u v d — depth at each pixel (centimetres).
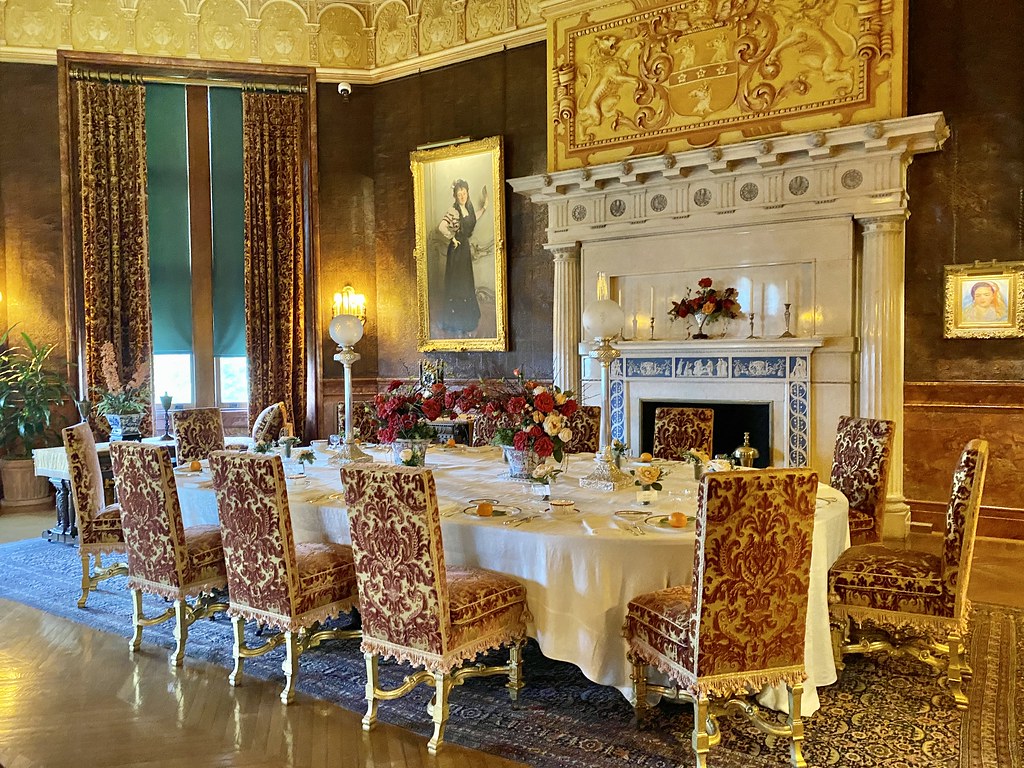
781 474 237
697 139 613
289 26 801
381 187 827
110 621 411
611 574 274
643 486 322
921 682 319
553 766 254
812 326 569
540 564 282
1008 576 464
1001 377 547
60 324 747
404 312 823
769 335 586
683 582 272
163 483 335
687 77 617
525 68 736
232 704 306
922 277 567
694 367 616
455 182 771
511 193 750
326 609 314
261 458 294
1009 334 539
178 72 776
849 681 321
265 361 798
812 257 564
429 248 790
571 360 678
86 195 743
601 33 656
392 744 271
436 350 794
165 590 347
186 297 802
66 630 397
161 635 389
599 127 660
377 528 268
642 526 283
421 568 260
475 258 766
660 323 638
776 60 579
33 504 719
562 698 306
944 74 555
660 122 630
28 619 414
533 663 343
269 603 306
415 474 254
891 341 543
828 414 562
